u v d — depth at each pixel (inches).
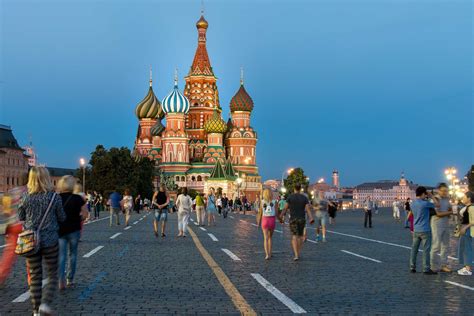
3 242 988.6
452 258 808.3
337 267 672.4
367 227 1621.6
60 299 457.1
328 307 432.5
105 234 1210.6
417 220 633.6
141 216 2449.6
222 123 6776.6
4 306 427.8
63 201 512.4
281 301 454.0
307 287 523.5
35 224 374.3
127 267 653.9
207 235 1198.9
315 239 1131.9
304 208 748.6
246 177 6786.4
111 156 4210.1
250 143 6973.4
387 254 829.8
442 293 499.2
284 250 879.7
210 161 6673.2
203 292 491.2
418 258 774.5
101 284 531.5
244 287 520.4
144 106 7273.6
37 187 381.4
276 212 756.6
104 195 4131.4
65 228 506.3
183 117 6688.0
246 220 2075.5
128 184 4178.2
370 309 426.6
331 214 1784.0
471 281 574.9
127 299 457.4
